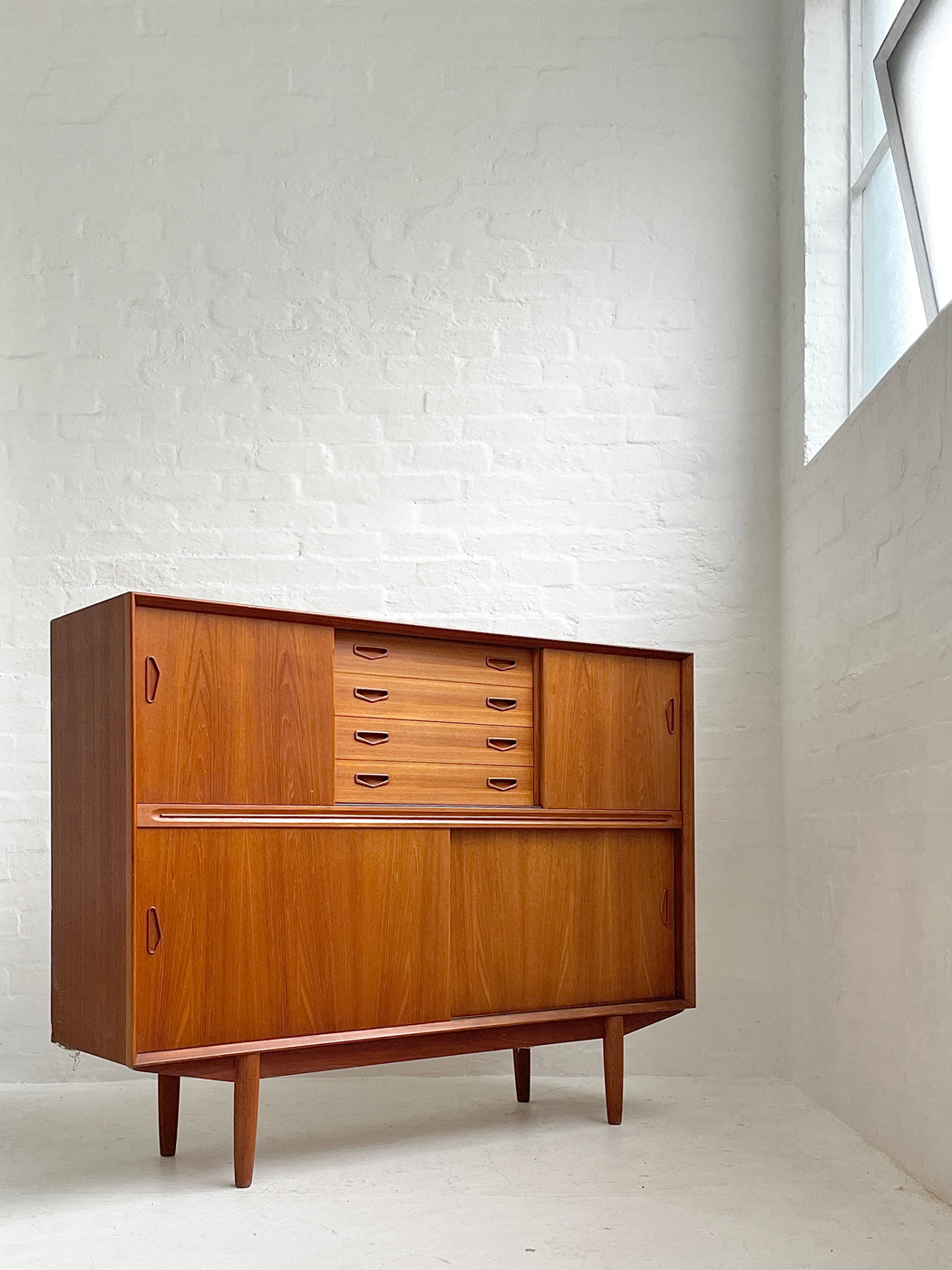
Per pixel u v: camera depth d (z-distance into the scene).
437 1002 3.00
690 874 3.46
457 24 4.30
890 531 3.08
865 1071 3.19
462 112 4.28
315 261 4.21
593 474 4.20
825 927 3.58
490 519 4.16
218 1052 2.67
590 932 3.29
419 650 3.10
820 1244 2.36
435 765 3.10
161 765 2.66
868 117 3.86
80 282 4.16
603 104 4.30
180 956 2.64
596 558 4.18
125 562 4.09
